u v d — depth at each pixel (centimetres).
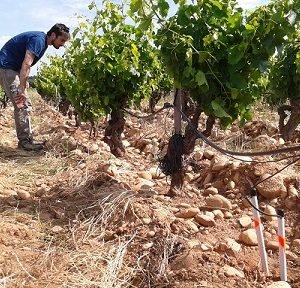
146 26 202
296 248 177
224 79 208
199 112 222
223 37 203
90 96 338
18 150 341
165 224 189
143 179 257
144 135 402
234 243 172
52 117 592
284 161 269
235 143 351
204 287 142
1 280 151
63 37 326
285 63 336
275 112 534
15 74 334
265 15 195
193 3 204
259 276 153
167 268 160
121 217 200
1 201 226
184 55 204
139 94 337
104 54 309
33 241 185
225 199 216
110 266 162
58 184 254
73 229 194
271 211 202
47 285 151
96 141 388
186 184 249
